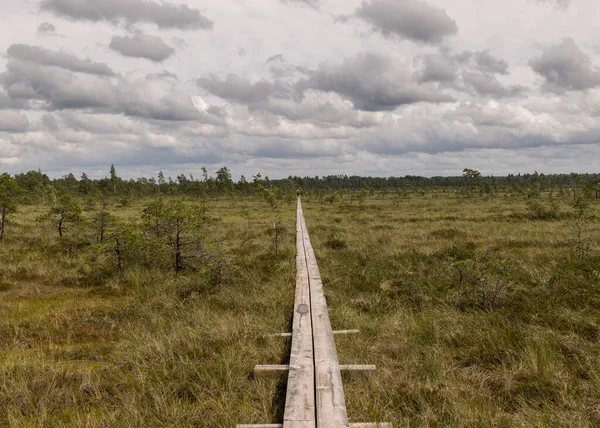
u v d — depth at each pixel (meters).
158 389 3.79
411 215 26.95
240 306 6.79
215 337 5.05
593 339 4.66
